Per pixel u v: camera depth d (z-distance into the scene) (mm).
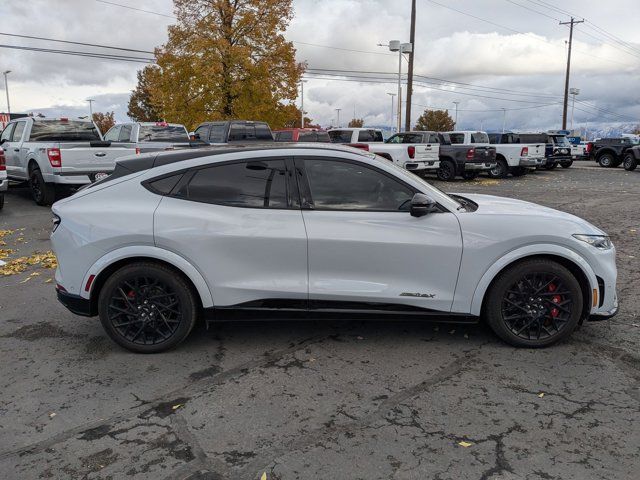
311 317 4148
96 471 2787
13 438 3102
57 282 4246
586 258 4066
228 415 3309
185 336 4211
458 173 20156
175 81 23875
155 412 3359
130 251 4020
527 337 4199
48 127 13070
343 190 4109
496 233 4012
